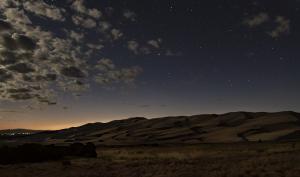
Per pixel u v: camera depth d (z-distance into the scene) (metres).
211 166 31.44
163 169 30.19
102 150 77.81
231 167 29.72
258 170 26.67
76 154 51.47
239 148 65.19
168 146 95.31
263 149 55.72
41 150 45.09
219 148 69.94
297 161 32.00
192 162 36.75
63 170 32.16
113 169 32.28
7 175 28.86
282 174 24.03
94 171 30.81
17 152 42.75
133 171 29.72
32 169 33.28
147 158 46.03
